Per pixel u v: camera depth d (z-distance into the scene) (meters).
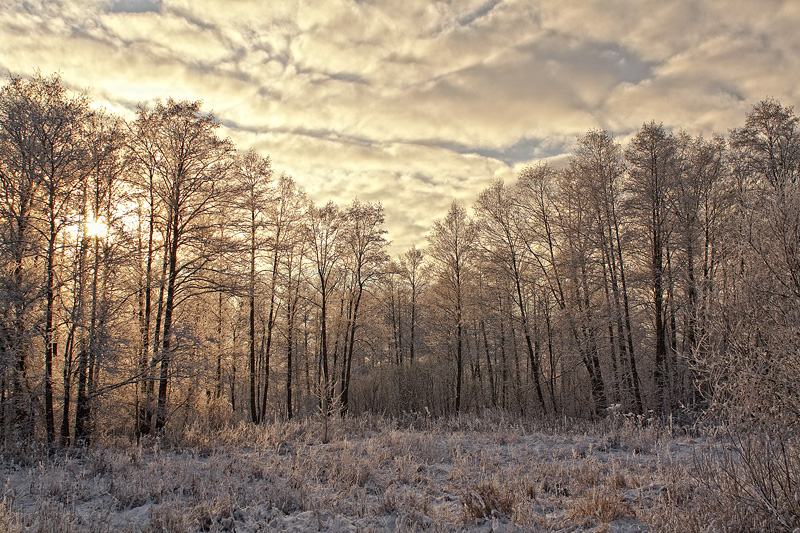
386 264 29.12
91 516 6.43
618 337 19.86
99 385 14.13
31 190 12.62
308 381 32.91
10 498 7.12
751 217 6.05
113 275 13.92
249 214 19.84
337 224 26.73
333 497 7.27
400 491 7.80
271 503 7.10
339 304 31.27
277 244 17.70
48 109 12.55
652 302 19.39
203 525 6.32
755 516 4.99
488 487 6.77
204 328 18.86
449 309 27.95
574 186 21.33
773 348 5.50
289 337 25.58
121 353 13.62
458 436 12.47
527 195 23.36
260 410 26.72
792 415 5.31
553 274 22.94
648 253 19.61
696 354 6.21
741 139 19.67
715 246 6.89
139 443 11.70
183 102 15.52
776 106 19.12
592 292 20.12
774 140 18.86
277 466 9.26
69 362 13.11
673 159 19.02
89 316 13.01
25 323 12.38
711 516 5.07
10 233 12.12
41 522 5.90
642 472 7.85
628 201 19.12
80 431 12.84
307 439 12.70
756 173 16.61
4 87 12.66
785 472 5.07
